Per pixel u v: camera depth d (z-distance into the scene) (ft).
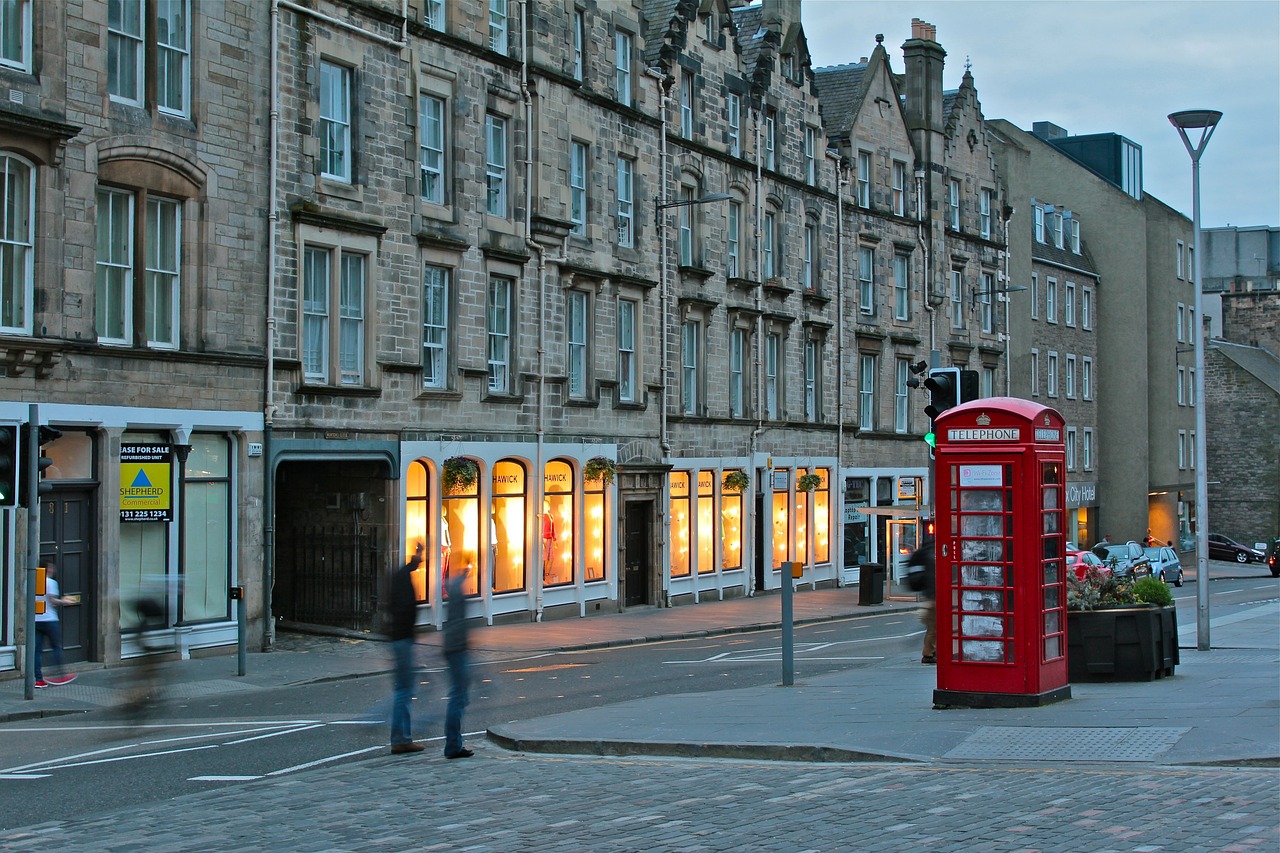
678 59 131.13
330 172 91.76
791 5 153.38
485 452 104.53
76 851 31.01
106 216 76.18
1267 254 369.91
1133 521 238.68
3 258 70.18
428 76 99.30
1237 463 292.61
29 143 70.23
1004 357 199.72
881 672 66.95
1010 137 231.30
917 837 30.40
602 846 30.55
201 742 50.57
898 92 187.93
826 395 157.17
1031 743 41.27
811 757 41.45
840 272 159.94
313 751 47.73
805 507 154.10
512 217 108.27
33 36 71.20
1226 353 296.10
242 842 31.76
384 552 94.48
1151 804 32.86
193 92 80.74
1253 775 36.01
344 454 90.68
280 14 86.58
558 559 114.73
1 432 59.57
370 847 31.01
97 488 74.28
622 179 124.06
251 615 84.12
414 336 97.45
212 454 82.74
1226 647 75.97
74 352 72.74
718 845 30.35
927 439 60.34
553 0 112.98
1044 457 49.83
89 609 73.87
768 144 147.23
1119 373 241.35
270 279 85.10
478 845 30.99
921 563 71.97
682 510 132.36
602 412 119.34
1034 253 219.00
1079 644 57.67
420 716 57.52
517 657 88.17
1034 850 28.91
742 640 100.17
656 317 127.54
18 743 51.65
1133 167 273.33
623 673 74.59
